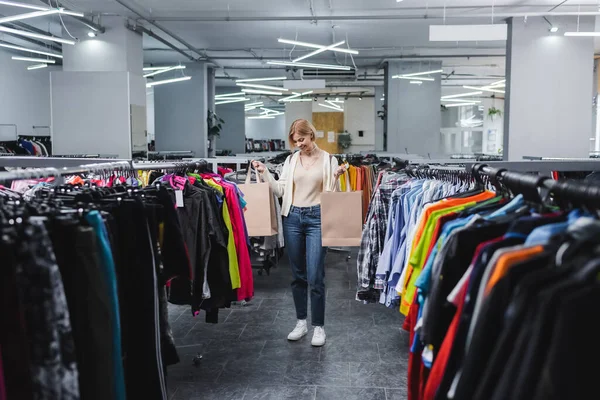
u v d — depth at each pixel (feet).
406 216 10.25
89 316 4.71
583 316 2.86
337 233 11.93
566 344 2.87
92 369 4.72
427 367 5.40
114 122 28.55
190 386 10.61
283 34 42.63
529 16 34.19
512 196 6.67
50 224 4.64
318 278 12.51
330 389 10.47
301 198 12.35
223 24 38.91
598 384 2.85
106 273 4.84
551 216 4.81
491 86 55.72
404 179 13.01
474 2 33.12
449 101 77.25
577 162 10.45
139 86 30.04
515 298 3.34
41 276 4.04
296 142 12.40
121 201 5.82
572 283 3.01
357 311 15.60
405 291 7.27
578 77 34.24
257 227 12.50
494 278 3.94
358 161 28.81
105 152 28.63
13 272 3.82
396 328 14.06
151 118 74.90
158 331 6.00
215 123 67.15
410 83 53.52
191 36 43.42
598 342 2.86
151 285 5.86
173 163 11.88
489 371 3.41
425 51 49.62
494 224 5.06
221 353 12.34
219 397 10.14
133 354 5.81
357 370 11.37
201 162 13.79
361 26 39.78
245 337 13.42
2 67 47.09
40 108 53.36
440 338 5.12
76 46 35.37
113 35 35.27
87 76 28.58
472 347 3.82
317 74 54.85
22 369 3.85
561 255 3.51
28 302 4.02
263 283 19.01
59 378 4.09
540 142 34.35
